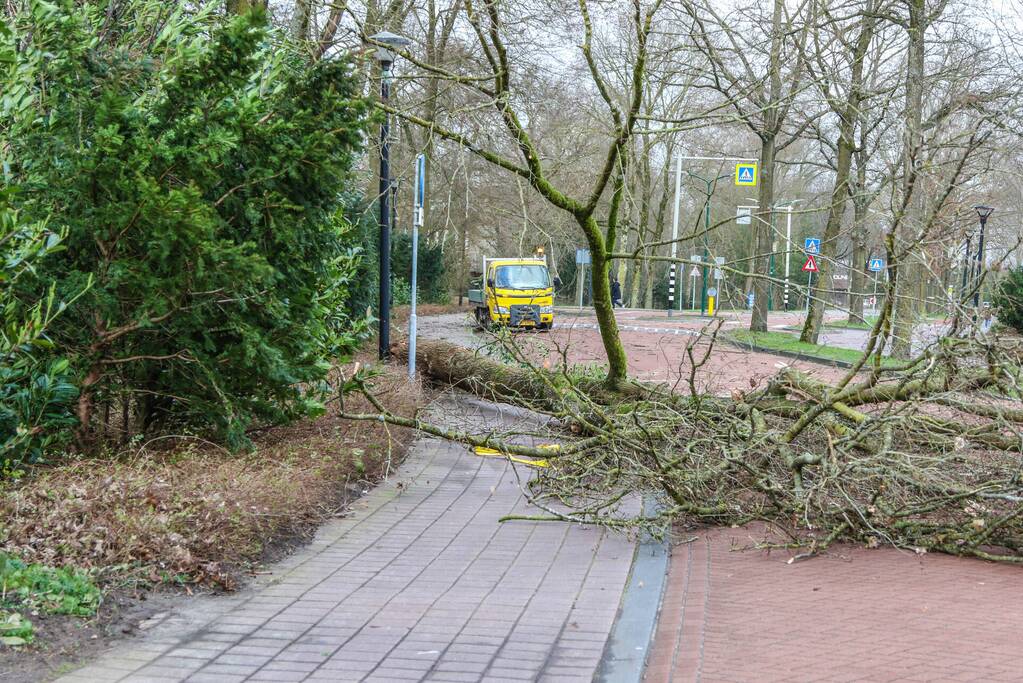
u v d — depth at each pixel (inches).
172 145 331.6
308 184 353.4
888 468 309.3
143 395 370.0
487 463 435.2
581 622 227.3
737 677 190.2
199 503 280.8
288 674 190.5
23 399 306.8
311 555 285.0
